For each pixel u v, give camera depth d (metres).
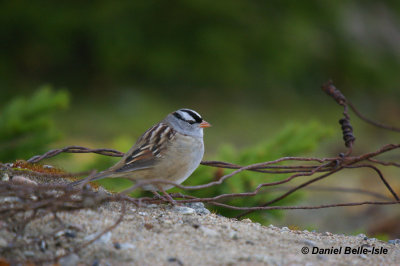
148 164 6.05
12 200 5.00
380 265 4.95
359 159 6.59
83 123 17.50
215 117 19.52
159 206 5.94
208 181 7.64
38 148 8.48
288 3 21.67
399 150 18.02
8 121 8.40
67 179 6.46
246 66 21.30
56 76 20.56
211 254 4.74
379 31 24.92
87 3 20.23
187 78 20.98
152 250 4.72
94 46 20.11
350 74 23.12
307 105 21.86
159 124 6.55
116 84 20.64
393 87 23.69
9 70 19.94
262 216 7.83
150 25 20.27
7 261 4.32
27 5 19.58
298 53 21.56
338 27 22.81
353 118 21.42
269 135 18.23
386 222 11.61
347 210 12.66
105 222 5.08
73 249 4.57
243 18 20.66
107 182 7.28
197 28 20.36
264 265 4.62
